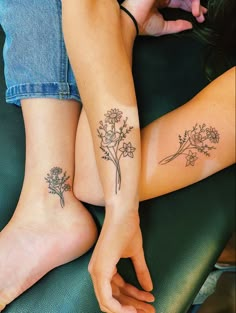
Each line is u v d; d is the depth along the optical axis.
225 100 0.90
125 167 0.81
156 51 1.06
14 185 0.94
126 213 0.80
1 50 1.05
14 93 0.93
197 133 0.88
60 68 0.91
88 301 0.85
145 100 1.01
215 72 1.06
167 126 0.90
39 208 0.87
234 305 1.13
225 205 0.98
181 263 0.91
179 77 1.05
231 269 1.17
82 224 0.87
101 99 0.81
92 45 0.83
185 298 0.89
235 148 0.91
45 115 0.91
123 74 0.83
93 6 0.85
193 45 1.09
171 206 0.95
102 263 0.77
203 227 0.95
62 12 0.86
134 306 0.84
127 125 0.82
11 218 0.89
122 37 0.90
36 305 0.84
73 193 0.91
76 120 0.94
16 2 0.93
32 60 0.91
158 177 0.88
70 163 0.91
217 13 1.06
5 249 0.83
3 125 0.98
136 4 0.96
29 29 0.92
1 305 0.83
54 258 0.85
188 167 0.89
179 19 1.10
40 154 0.90
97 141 0.82
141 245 0.85
